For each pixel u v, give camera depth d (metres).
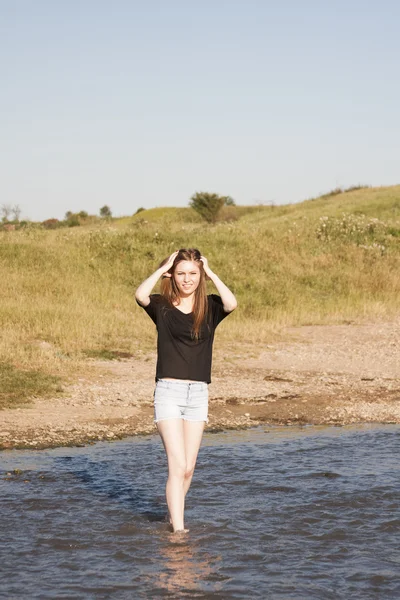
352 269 24.14
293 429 9.41
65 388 11.28
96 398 10.80
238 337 16.52
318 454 8.03
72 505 6.21
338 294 22.16
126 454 8.03
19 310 16.38
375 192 50.00
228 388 11.88
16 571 4.79
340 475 7.14
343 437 8.92
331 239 26.86
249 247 25.14
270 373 13.28
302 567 4.91
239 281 22.08
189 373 5.35
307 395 11.50
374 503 6.27
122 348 14.73
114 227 28.44
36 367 12.29
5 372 11.64
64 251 23.09
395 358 14.80
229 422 9.78
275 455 7.98
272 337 16.81
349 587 4.60
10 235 24.66
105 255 23.39
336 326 18.45
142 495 6.54
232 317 18.75
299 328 18.20
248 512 6.03
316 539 5.44
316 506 6.19
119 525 5.71
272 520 5.84
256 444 8.52
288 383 12.43
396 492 6.57
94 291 19.64
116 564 4.93
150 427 9.37
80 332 15.27
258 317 19.08
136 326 16.62
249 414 10.26
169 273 5.39
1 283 19.23
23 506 6.15
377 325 18.58
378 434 9.09
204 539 5.41
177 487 5.45
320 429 9.42
